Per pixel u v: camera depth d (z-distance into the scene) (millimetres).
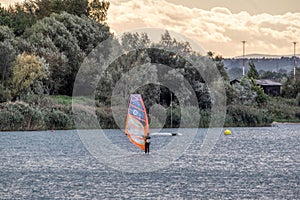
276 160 116500
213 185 84875
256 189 82062
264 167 104938
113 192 79312
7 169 99312
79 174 94188
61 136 166375
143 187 82938
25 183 85688
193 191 80312
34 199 74938
